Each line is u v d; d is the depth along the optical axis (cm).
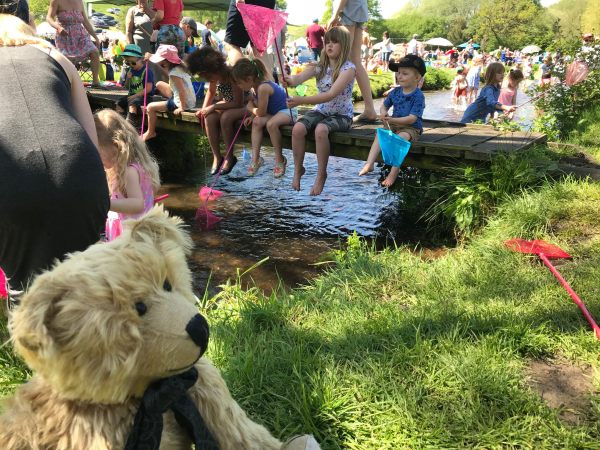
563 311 310
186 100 743
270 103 631
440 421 233
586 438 226
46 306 124
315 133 593
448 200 524
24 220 192
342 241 541
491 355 275
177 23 959
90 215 203
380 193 700
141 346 130
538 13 5284
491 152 523
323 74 614
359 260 411
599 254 379
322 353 283
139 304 132
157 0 920
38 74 210
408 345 287
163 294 137
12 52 216
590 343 282
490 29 5372
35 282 131
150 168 312
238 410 166
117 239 146
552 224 436
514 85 956
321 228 580
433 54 4509
